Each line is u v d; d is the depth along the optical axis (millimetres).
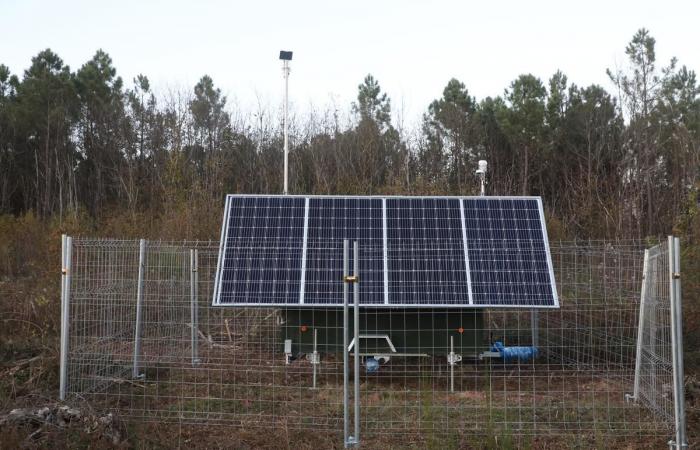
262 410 9312
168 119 42469
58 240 16938
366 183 27797
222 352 12320
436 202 11414
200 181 30219
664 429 8461
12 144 43375
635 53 39500
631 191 33219
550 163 40188
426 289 10148
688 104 38438
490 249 10648
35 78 44781
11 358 11711
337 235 10898
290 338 10609
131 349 11062
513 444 8039
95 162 43656
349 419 8648
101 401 9469
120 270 11367
